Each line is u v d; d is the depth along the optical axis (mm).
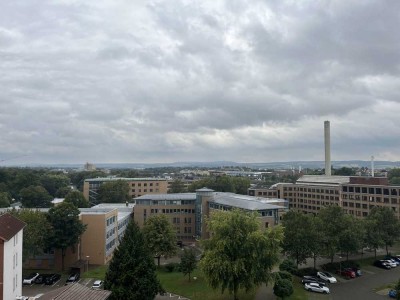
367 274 98438
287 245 93938
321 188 188500
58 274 94375
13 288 68875
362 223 107625
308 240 92875
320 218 101875
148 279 65188
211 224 73000
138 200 147750
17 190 193375
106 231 110938
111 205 166500
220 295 76312
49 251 103625
